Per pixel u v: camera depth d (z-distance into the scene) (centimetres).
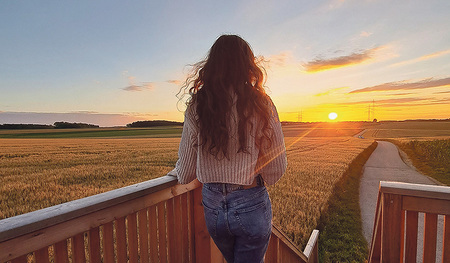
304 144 3816
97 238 114
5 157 2017
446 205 139
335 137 5903
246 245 124
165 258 159
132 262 133
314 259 458
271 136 117
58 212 95
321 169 1495
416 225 146
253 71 123
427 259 145
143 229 141
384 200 150
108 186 994
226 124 112
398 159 2458
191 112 122
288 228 622
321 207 797
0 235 78
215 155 113
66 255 102
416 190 142
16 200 782
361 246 628
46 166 1552
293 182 1136
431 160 2106
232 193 119
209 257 199
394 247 148
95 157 2002
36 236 89
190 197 186
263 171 123
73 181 1104
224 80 114
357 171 1698
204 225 195
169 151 2452
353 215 832
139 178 1184
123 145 3177
